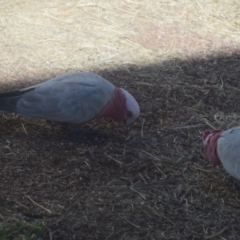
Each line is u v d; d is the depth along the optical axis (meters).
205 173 5.66
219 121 6.46
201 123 6.40
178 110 6.59
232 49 7.91
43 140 5.93
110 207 5.13
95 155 5.78
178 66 7.42
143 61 7.46
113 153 5.83
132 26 8.12
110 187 5.37
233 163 5.12
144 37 7.93
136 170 5.62
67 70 7.13
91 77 5.96
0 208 5.01
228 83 7.18
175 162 5.72
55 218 4.95
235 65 7.57
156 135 6.17
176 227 4.99
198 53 7.73
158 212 5.13
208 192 5.41
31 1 8.53
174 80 7.13
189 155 5.89
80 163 5.64
